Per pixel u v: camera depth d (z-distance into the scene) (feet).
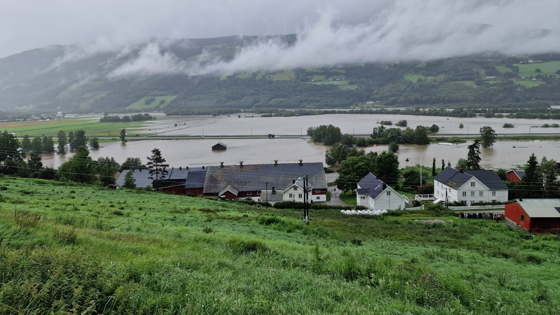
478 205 239.09
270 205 240.32
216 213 145.79
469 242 126.21
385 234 132.77
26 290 30.94
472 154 326.24
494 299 52.85
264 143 576.20
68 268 36.45
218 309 34.30
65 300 31.58
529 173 253.44
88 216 101.96
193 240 76.18
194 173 288.92
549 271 86.79
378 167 305.94
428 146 513.45
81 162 274.57
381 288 50.08
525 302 56.29
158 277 41.37
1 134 319.27
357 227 149.18
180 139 645.10
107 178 293.43
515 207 183.93
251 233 104.27
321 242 102.32
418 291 48.98
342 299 43.88
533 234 162.91
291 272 53.98
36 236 52.75
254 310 35.58
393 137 539.70
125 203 153.07
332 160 396.57
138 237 68.44
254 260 61.93
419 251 101.09
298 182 266.57
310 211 223.71
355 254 82.53
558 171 300.81
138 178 308.60
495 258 100.37
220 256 62.13
